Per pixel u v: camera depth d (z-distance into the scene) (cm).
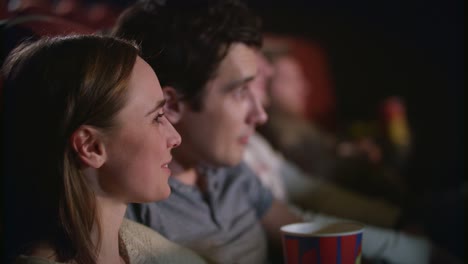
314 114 295
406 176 267
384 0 327
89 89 66
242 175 118
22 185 69
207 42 97
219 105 100
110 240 73
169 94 99
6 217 73
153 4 101
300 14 306
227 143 102
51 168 67
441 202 153
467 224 149
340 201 151
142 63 72
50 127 66
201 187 107
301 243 76
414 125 306
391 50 325
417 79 317
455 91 312
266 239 121
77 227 67
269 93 231
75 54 68
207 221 104
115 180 70
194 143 102
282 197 151
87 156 67
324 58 305
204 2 100
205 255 101
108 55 69
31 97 68
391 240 124
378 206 143
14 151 69
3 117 71
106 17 115
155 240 89
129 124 69
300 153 225
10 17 103
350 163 215
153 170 71
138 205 96
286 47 266
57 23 102
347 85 310
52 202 68
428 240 136
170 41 97
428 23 323
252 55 102
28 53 71
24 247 69
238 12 102
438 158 298
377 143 252
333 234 75
